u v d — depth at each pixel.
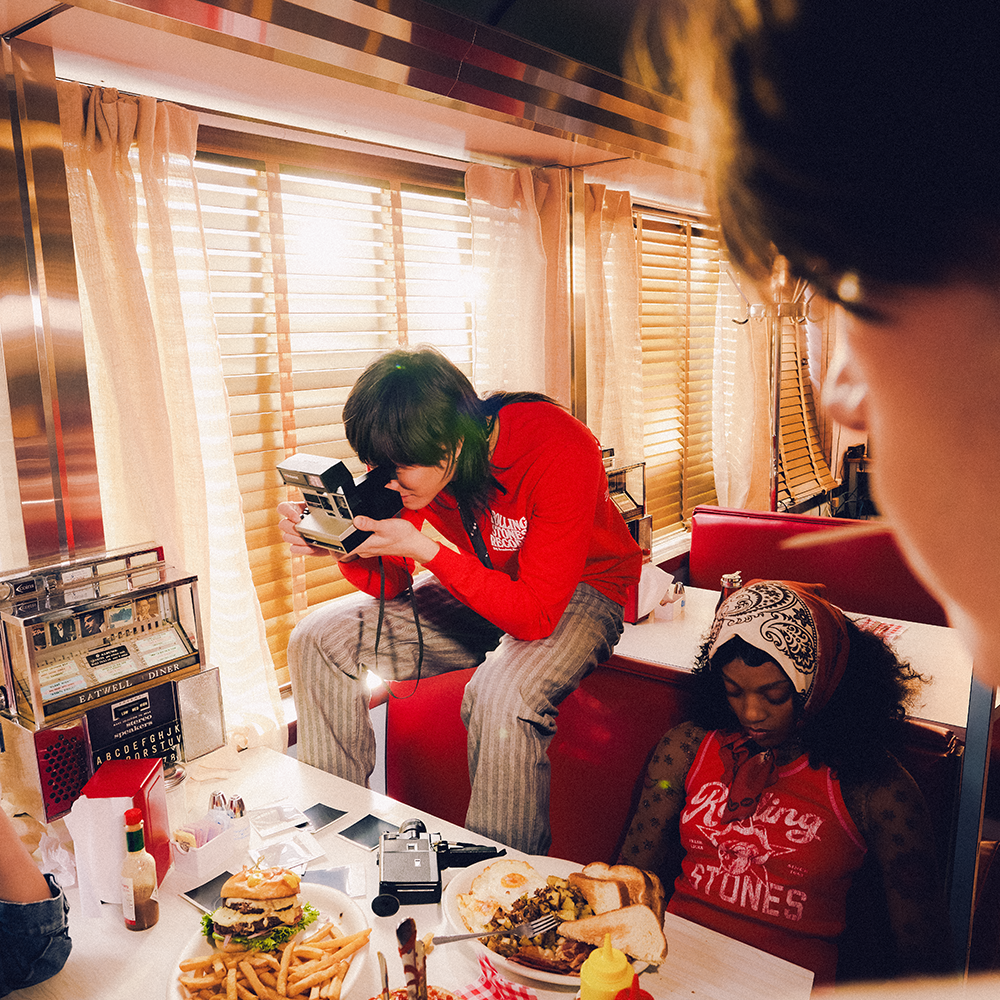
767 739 1.22
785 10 0.14
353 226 2.54
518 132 2.31
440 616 1.76
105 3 1.13
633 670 1.66
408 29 1.27
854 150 0.13
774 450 2.87
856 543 2.73
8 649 1.24
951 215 0.13
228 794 1.47
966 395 0.13
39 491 1.62
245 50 1.32
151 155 1.74
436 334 2.89
